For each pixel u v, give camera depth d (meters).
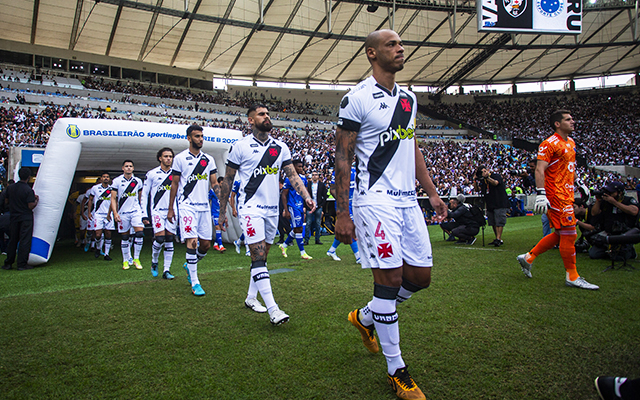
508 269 4.59
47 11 28.00
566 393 1.76
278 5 29.64
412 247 2.02
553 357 2.12
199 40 33.69
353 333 2.60
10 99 27.61
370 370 2.06
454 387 1.84
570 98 49.28
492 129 45.50
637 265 4.71
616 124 42.38
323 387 1.88
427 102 50.34
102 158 8.45
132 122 7.59
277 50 36.84
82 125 7.09
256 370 2.08
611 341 2.31
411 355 2.20
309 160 26.78
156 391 1.87
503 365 2.05
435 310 2.98
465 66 41.97
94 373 2.08
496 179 6.96
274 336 2.58
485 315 2.84
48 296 3.80
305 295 3.63
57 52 33.78
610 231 5.01
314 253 7.16
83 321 2.97
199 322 2.91
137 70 37.56
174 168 4.07
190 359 2.23
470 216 7.50
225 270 5.36
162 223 4.91
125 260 6.00
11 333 2.71
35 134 21.88
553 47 33.75
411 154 2.04
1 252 8.67
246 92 43.44
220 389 1.88
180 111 34.16
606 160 35.47
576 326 2.57
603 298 3.23
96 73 35.72
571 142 3.73
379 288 1.89
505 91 52.97
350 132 1.95
